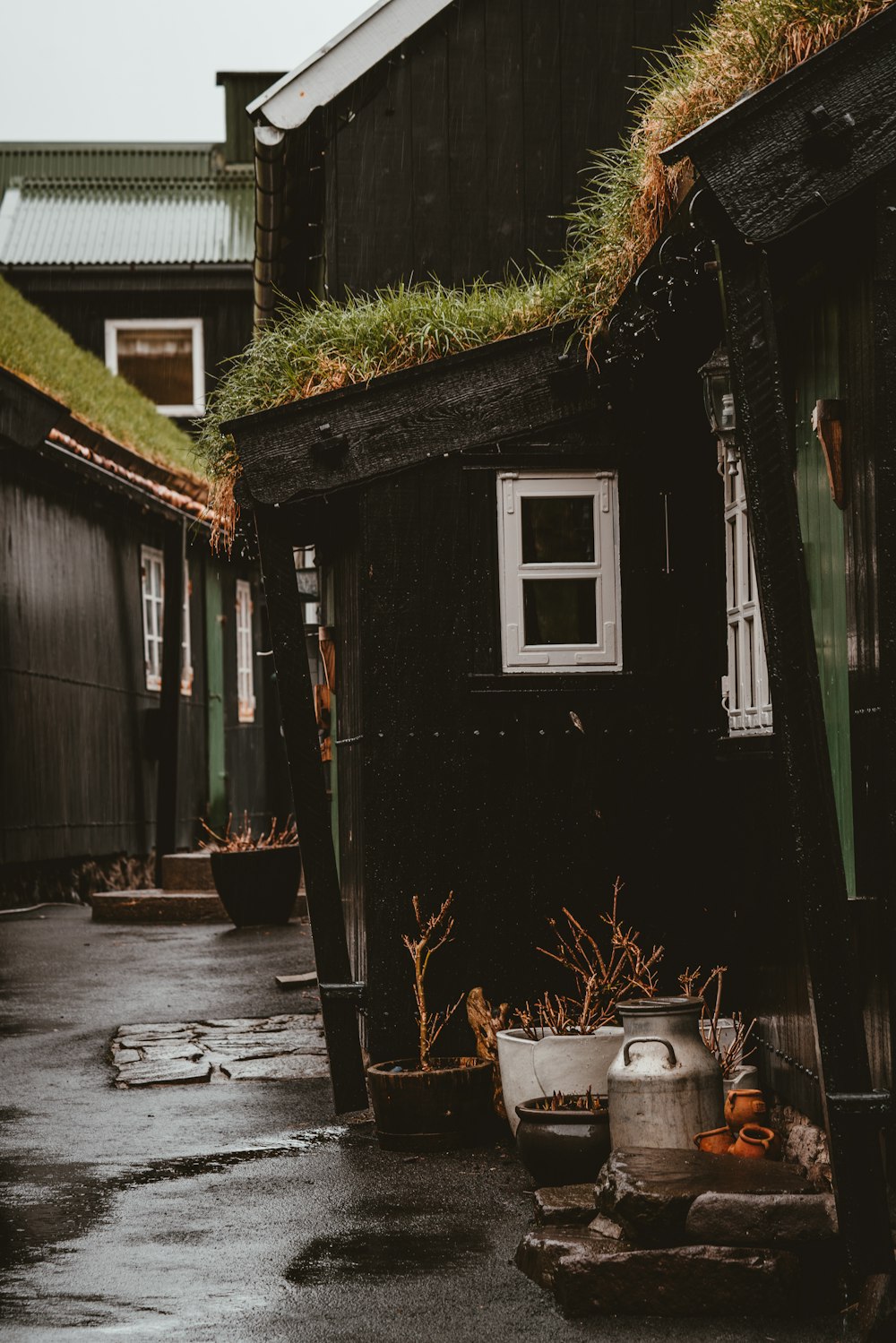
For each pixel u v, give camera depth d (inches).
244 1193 209.2
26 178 965.2
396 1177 216.2
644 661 262.1
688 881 260.5
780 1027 223.6
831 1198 160.1
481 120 339.3
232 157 997.8
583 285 247.4
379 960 256.5
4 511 585.0
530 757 260.2
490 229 338.3
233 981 412.2
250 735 906.7
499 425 257.0
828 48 156.5
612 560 261.7
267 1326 156.9
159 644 787.4
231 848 558.3
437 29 338.6
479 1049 251.0
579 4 342.6
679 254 198.1
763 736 218.2
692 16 344.5
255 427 251.1
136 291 906.1
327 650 332.5
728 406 223.6
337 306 285.1
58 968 441.7
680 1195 162.2
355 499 266.5
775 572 155.8
